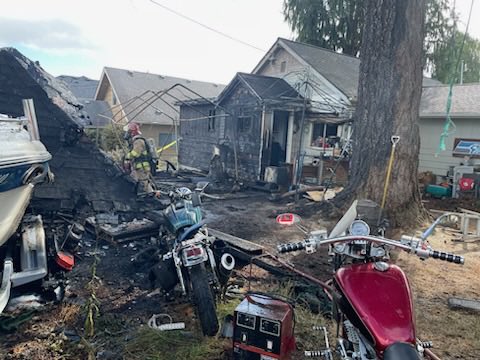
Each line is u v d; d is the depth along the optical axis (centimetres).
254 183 1364
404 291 245
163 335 346
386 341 213
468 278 535
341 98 1470
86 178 692
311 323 375
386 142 834
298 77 1631
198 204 426
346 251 285
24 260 379
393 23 820
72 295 423
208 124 1769
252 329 308
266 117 1433
